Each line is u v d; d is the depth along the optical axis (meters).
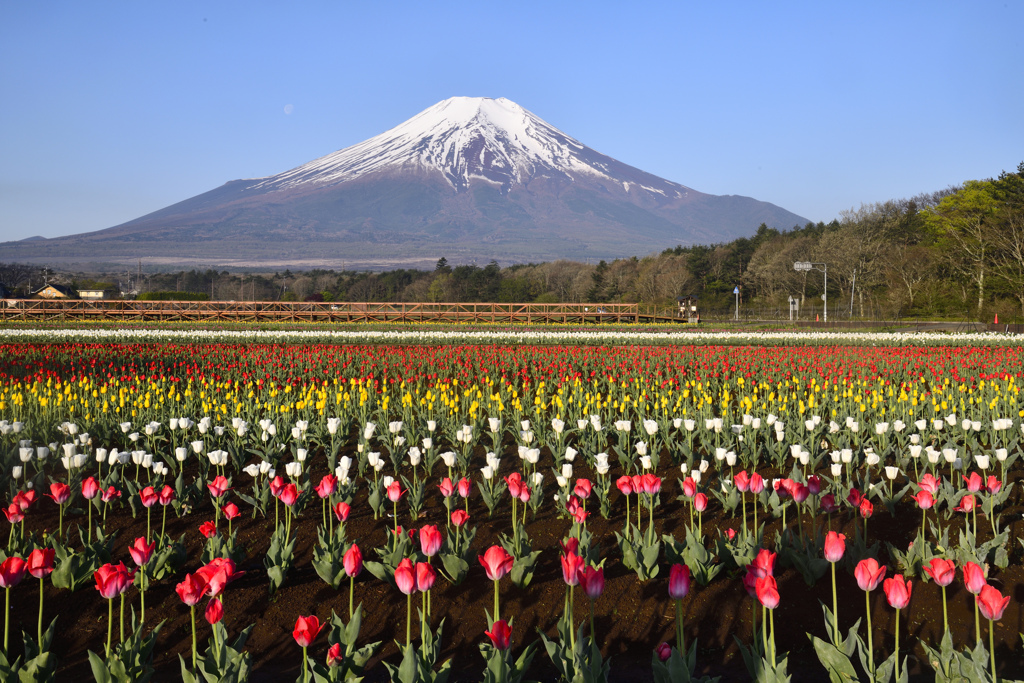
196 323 50.38
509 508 8.57
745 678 5.17
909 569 6.51
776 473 10.08
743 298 111.94
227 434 11.73
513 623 6.00
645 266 122.81
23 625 5.95
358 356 23.75
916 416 13.37
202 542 7.48
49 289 106.38
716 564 6.77
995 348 27.20
